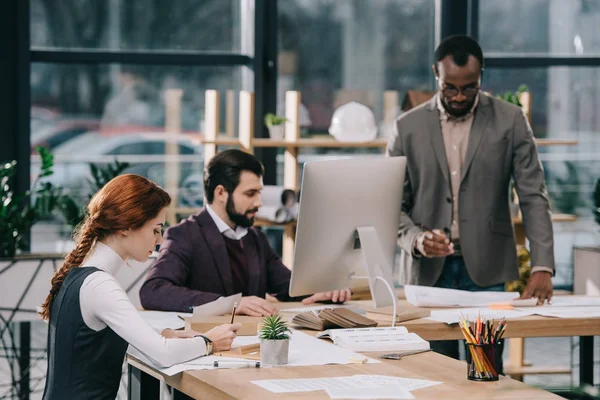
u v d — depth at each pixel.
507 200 4.43
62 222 6.14
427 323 3.53
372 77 6.73
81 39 6.21
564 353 6.85
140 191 2.95
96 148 6.28
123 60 6.23
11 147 6.04
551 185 6.91
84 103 6.23
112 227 2.92
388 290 3.77
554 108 6.88
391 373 2.82
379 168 3.77
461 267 4.35
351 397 2.49
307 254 3.63
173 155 6.40
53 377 2.88
